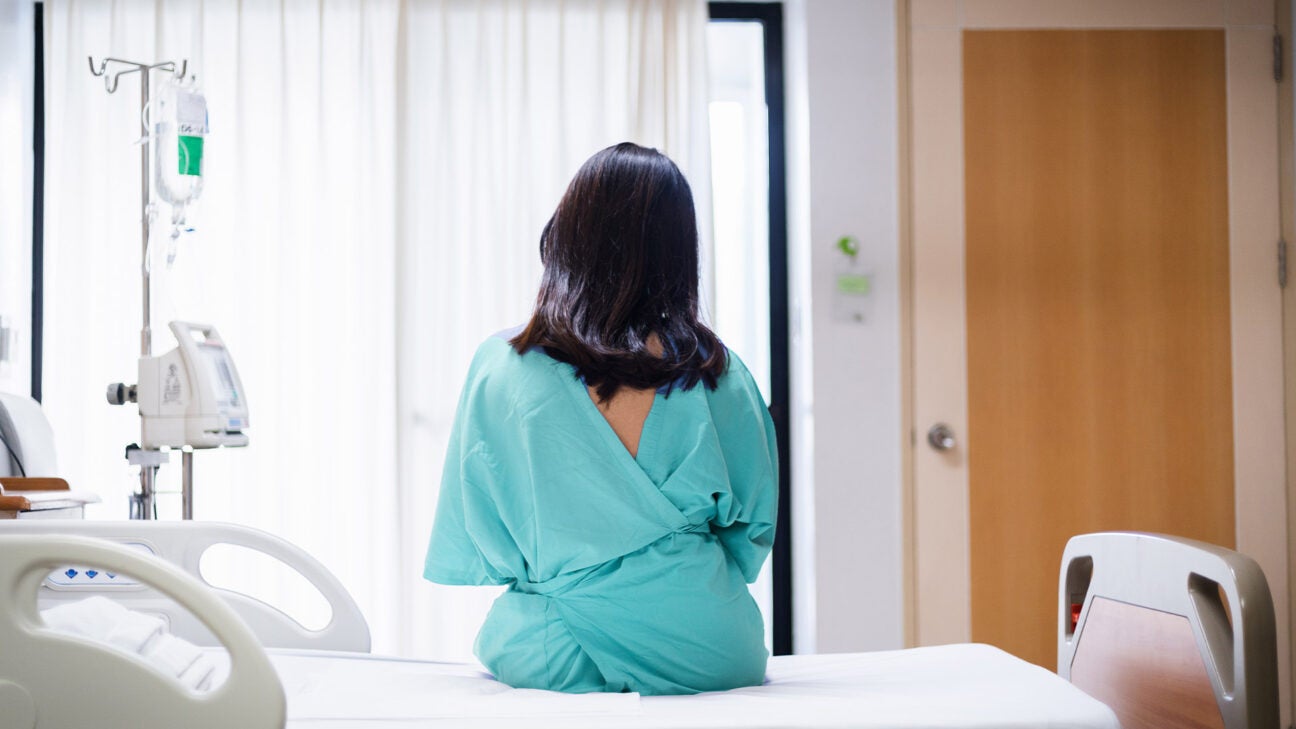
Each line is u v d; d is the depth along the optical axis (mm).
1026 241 3049
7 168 2883
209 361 2389
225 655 1444
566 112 3084
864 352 3027
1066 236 3055
